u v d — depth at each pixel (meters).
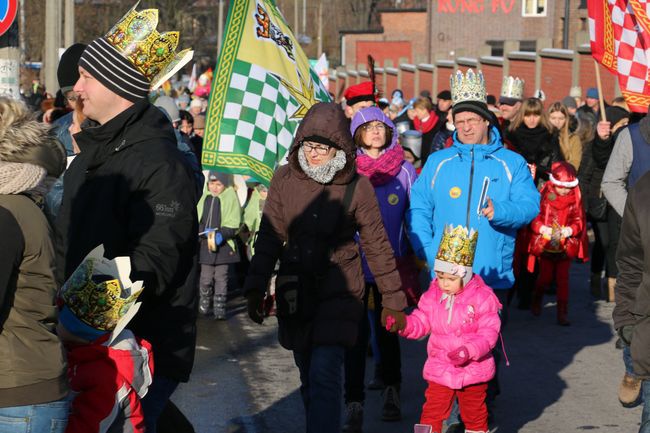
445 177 6.84
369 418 7.22
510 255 6.86
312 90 7.83
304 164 5.62
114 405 4.07
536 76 29.25
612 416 7.30
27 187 3.68
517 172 6.81
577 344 9.61
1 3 8.89
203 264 10.81
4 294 3.58
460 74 6.94
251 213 11.30
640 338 4.91
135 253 4.39
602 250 11.83
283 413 7.27
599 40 10.03
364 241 5.73
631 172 7.77
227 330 10.25
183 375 4.72
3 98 3.85
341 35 75.56
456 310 6.05
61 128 6.30
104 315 4.07
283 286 5.59
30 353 3.68
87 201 4.55
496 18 60.59
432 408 6.15
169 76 4.90
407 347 9.45
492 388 6.91
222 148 7.39
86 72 4.58
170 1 59.78
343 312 5.57
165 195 4.46
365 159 7.06
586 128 15.63
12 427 3.68
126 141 4.54
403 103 27.39
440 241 6.64
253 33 7.47
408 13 72.25
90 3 52.62
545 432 6.92
